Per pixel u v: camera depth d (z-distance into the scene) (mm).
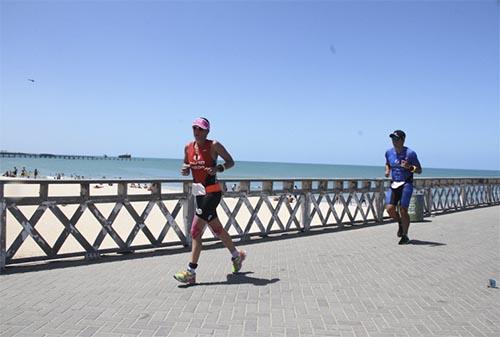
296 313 4691
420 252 8070
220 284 5730
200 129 5719
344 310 4812
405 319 4586
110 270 6348
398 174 8992
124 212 14578
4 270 6188
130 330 4160
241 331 4188
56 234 10688
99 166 108750
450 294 5477
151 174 73688
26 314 4539
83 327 4211
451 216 14117
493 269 6840
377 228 11078
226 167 5867
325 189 10617
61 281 5742
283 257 7441
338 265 6895
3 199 6133
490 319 4645
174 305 4875
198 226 5777
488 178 18734
